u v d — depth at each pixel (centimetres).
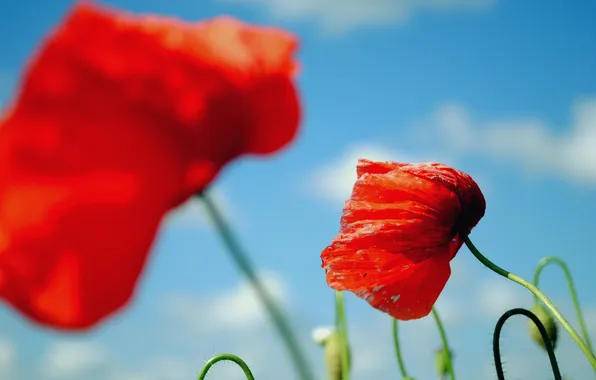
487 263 43
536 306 54
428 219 43
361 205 44
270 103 19
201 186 19
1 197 17
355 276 43
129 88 18
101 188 17
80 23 17
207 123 18
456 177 44
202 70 18
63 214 17
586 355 38
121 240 17
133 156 18
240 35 20
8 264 17
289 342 14
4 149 17
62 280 17
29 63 17
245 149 20
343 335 51
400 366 55
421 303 43
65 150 17
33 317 17
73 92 17
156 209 18
